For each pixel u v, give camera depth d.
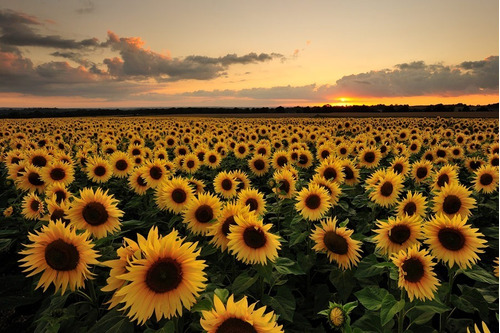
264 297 3.80
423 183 9.06
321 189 5.37
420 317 3.40
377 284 4.34
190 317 3.43
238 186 7.83
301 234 4.98
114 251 4.22
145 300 2.45
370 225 6.27
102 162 9.18
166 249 2.52
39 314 4.10
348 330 2.58
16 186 7.64
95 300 3.68
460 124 31.19
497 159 11.30
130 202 7.57
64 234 3.06
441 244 3.87
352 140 18.58
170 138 19.08
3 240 5.26
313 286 5.12
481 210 7.67
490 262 6.06
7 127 26.55
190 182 7.48
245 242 3.56
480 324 4.34
